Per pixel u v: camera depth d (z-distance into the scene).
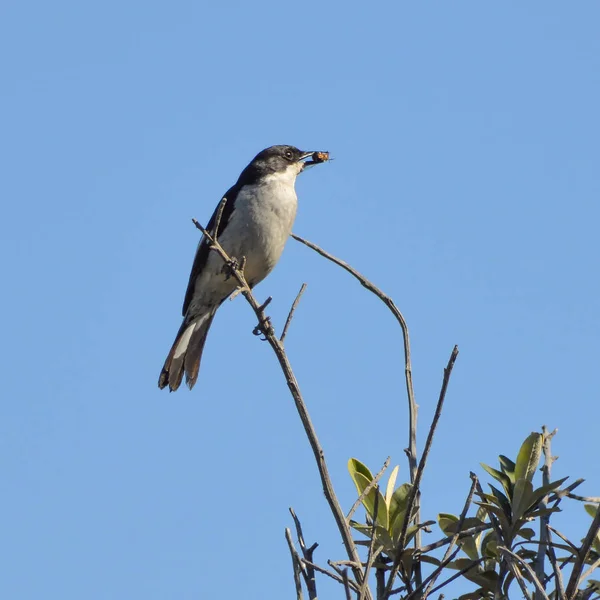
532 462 6.94
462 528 7.20
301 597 6.24
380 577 7.04
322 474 6.88
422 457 6.36
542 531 6.74
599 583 6.62
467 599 7.16
